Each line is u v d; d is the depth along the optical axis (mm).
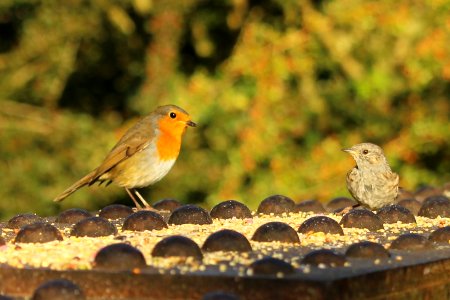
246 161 14664
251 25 15383
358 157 7602
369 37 14570
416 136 14992
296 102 14969
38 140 16328
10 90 16422
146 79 16109
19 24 16750
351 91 15148
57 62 16375
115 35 16578
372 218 4781
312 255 3395
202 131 15484
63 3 16234
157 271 3223
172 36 15930
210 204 14844
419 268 3395
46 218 5816
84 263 3439
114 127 16781
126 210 5844
